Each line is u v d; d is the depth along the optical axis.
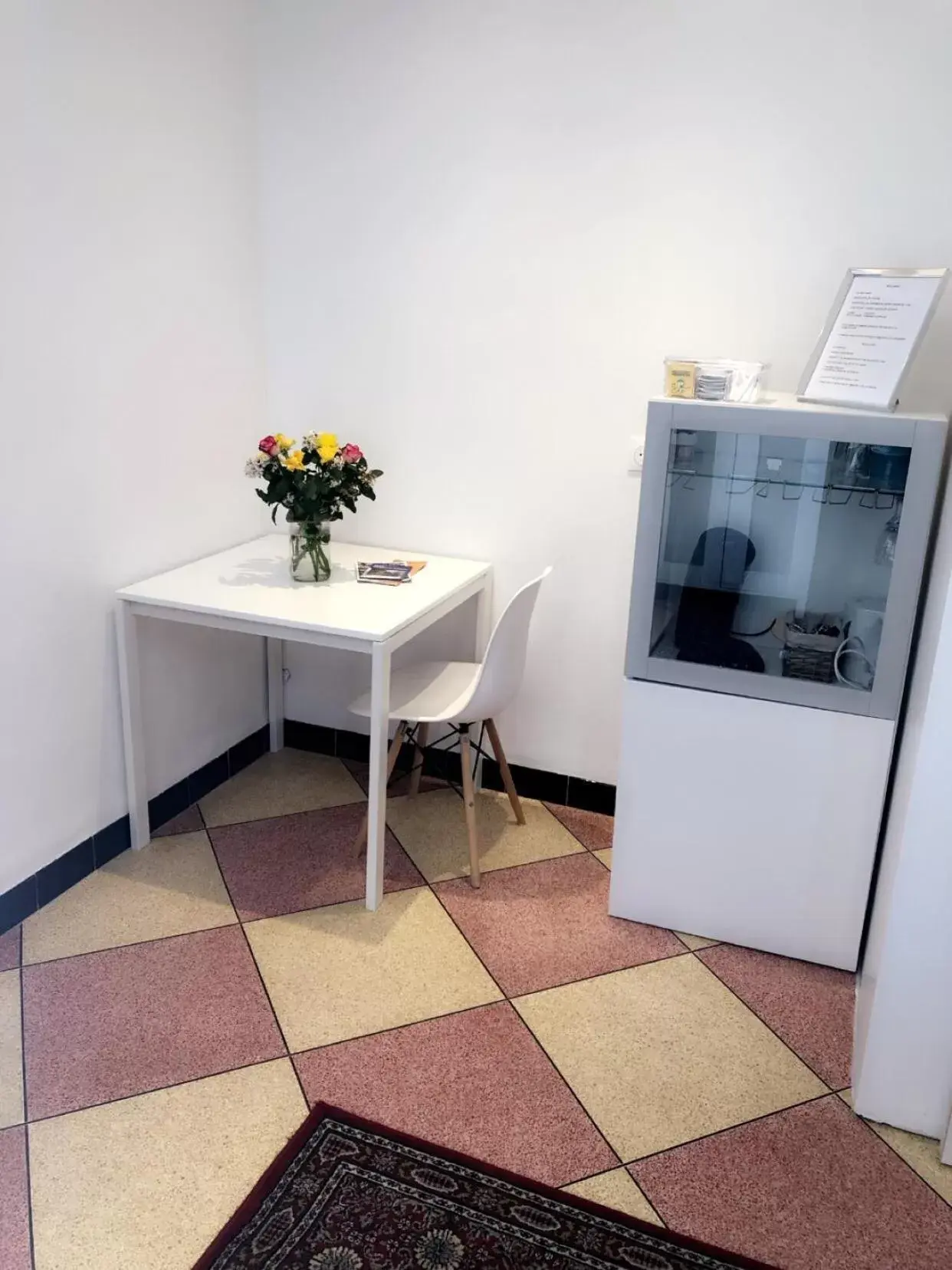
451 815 3.08
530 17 2.59
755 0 2.38
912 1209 1.77
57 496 2.43
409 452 3.06
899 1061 1.91
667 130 2.54
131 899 2.59
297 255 3.04
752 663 2.32
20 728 2.41
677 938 2.52
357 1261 1.63
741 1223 1.73
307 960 2.37
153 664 2.86
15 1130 1.87
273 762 3.41
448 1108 1.95
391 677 2.93
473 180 2.76
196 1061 2.05
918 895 1.80
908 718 2.18
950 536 1.86
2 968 2.31
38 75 2.21
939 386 2.42
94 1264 1.62
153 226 2.62
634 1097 2.00
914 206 2.37
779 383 2.60
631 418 2.77
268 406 3.21
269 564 2.95
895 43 2.29
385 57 2.76
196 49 2.68
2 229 2.18
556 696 3.08
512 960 2.40
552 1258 1.65
